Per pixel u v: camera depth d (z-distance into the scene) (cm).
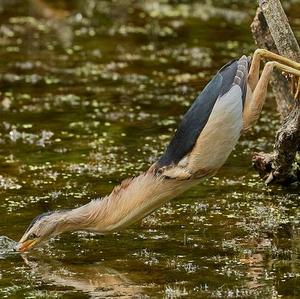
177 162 1118
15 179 1477
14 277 1137
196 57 2170
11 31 2417
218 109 1090
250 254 1192
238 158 1577
